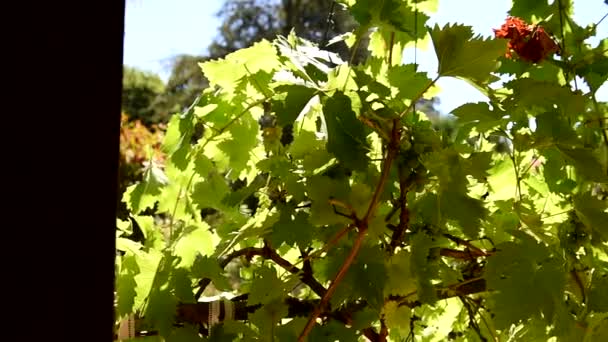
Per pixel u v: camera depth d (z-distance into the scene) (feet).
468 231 4.35
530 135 4.85
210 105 5.10
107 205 2.89
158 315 4.44
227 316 4.57
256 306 4.70
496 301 4.31
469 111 4.65
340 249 4.47
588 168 4.73
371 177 4.63
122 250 4.65
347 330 4.60
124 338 4.54
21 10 2.80
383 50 5.38
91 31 2.89
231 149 5.14
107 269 2.89
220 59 5.02
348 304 4.67
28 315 2.77
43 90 2.82
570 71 5.52
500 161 5.31
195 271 4.53
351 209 4.38
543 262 4.42
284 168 4.73
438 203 4.49
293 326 4.53
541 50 5.31
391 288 4.47
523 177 5.23
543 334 4.84
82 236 2.86
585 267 4.82
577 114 4.90
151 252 4.65
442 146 4.54
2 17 2.78
